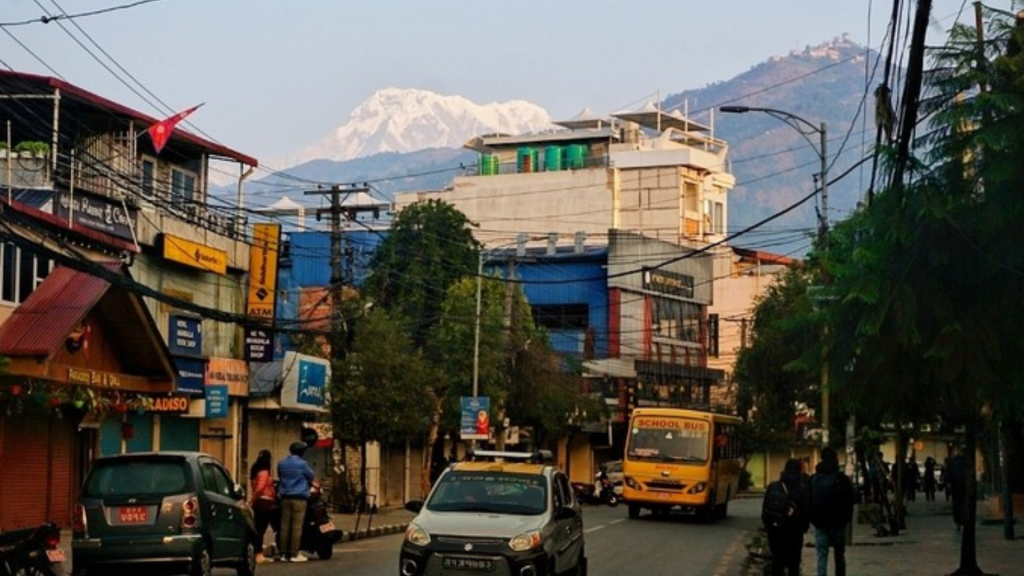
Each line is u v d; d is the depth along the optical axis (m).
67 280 27.09
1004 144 15.14
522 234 81.69
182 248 37.62
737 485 49.25
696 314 84.25
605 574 23.89
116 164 37.81
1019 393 16.36
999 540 34.16
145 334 28.61
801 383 46.84
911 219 15.91
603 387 73.12
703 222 93.69
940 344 15.88
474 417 49.53
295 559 25.09
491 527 17.27
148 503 18.97
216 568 22.75
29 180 33.03
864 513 43.53
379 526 37.22
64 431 30.58
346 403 43.19
